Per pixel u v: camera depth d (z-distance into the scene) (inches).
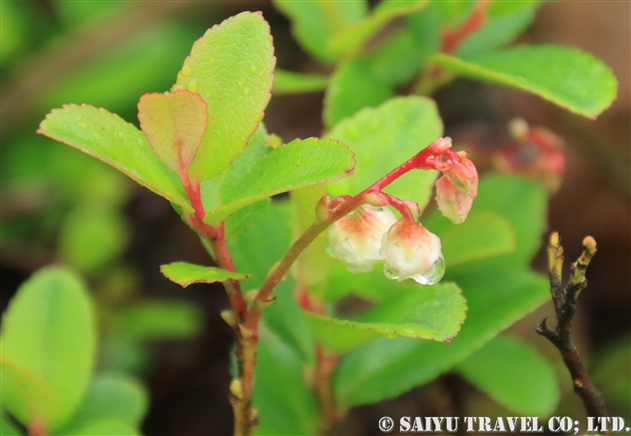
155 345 11.0
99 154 5.6
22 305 7.2
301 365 7.3
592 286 11.4
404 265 5.8
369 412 10.0
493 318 6.8
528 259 7.5
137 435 6.7
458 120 11.9
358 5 8.0
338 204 5.8
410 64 8.0
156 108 5.6
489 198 7.7
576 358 6.1
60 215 11.7
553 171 8.1
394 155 6.9
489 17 7.7
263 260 6.9
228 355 11.0
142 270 11.6
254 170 5.8
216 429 10.5
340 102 7.6
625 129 11.9
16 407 7.0
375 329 6.0
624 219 11.5
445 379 9.0
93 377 9.7
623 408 9.0
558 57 7.1
